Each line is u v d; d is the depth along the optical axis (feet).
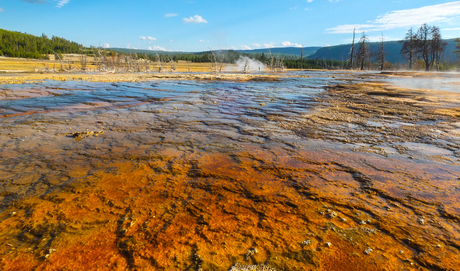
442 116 23.18
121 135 18.70
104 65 162.61
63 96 40.91
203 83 68.39
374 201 8.97
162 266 5.95
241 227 7.55
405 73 111.24
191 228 7.50
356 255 6.25
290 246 6.64
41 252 6.51
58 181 10.97
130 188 10.24
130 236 7.13
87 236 7.16
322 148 15.34
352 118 23.73
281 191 9.91
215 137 18.10
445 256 6.14
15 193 9.91
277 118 24.32
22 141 17.10
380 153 14.24
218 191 9.96
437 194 9.37
